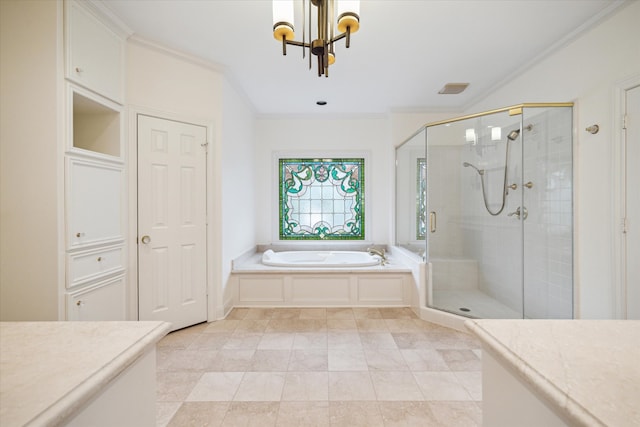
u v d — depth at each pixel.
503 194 2.97
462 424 1.52
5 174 1.75
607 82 2.09
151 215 2.53
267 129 4.37
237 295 3.29
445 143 3.19
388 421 1.54
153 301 2.55
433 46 2.55
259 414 1.59
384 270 3.30
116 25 2.19
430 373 1.98
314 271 3.29
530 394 0.61
